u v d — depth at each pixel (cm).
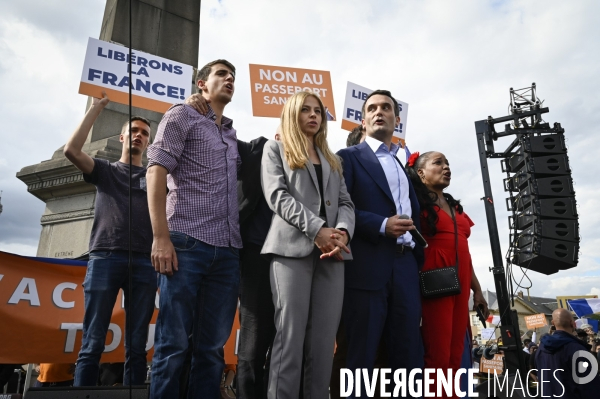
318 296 222
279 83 507
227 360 428
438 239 307
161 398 189
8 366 397
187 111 235
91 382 267
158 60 473
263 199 263
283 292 216
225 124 263
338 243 213
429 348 275
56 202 554
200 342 217
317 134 260
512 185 587
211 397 210
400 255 263
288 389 203
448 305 282
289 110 253
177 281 205
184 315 203
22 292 357
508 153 577
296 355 208
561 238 530
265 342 247
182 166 229
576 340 410
